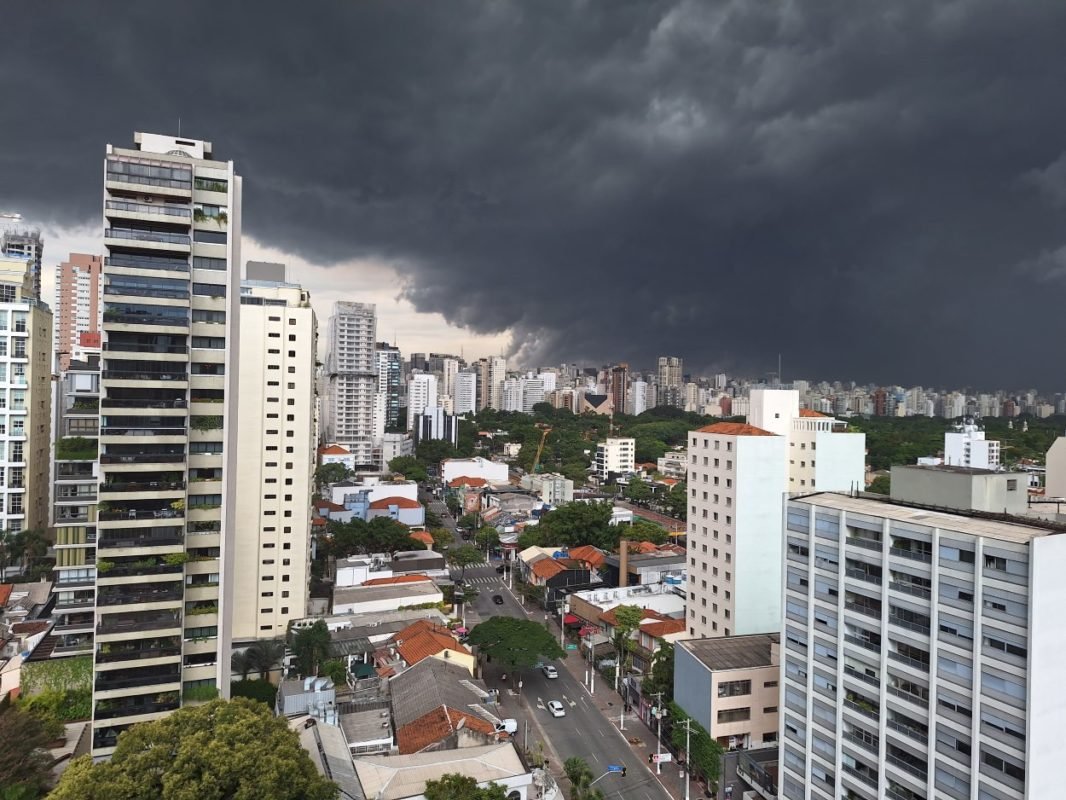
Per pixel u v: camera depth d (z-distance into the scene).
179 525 68.50
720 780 71.25
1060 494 113.62
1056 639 46.06
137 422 67.75
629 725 86.62
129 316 67.56
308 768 50.94
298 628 104.88
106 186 66.81
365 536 151.00
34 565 118.50
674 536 180.75
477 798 55.91
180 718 52.25
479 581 152.25
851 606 59.41
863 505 62.59
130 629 66.06
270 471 109.50
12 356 116.19
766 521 96.38
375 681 90.38
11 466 116.00
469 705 77.88
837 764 60.19
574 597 125.44
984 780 48.22
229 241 71.38
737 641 84.44
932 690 52.03
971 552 49.59
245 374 108.50
